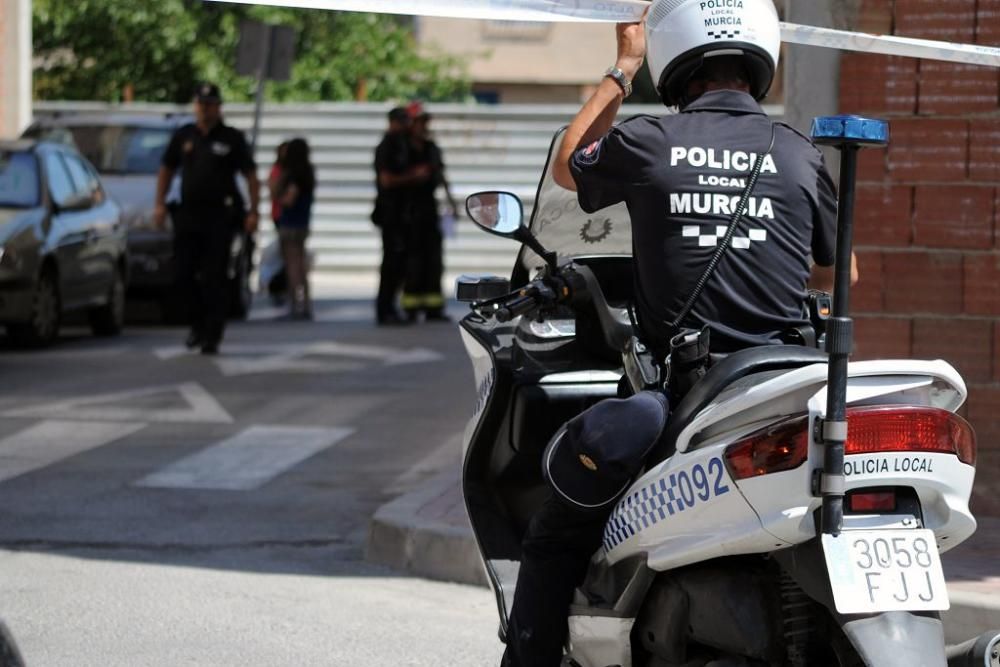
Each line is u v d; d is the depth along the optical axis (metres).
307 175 23.98
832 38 5.61
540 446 6.55
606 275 6.41
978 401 9.47
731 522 4.57
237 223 19.11
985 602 7.36
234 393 15.88
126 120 25.39
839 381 4.32
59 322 19.77
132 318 24.45
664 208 5.04
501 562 6.31
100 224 20.84
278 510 10.86
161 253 23.06
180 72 37.72
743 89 5.27
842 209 4.41
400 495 11.32
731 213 5.02
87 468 12.18
